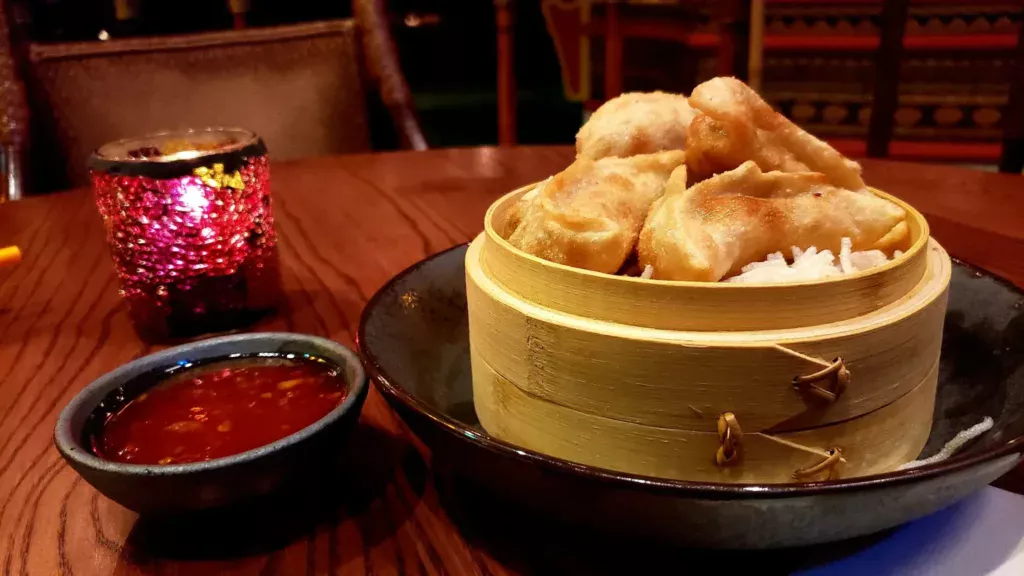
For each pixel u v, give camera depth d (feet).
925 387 1.03
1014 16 4.37
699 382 0.94
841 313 0.96
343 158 2.35
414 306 1.31
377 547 1.01
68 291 1.61
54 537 1.03
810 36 4.75
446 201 1.96
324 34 2.77
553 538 1.01
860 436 0.97
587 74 6.60
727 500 0.87
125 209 1.36
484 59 8.50
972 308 1.25
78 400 1.07
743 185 1.08
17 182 2.32
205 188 1.37
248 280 1.44
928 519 1.00
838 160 1.12
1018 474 1.07
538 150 2.34
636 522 0.92
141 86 2.62
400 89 2.80
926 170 2.03
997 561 0.95
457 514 1.05
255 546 1.01
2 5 2.45
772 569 0.96
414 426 1.02
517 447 0.93
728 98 1.10
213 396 1.13
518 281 1.04
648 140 1.20
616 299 0.97
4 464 1.14
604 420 0.98
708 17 5.20
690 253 1.00
